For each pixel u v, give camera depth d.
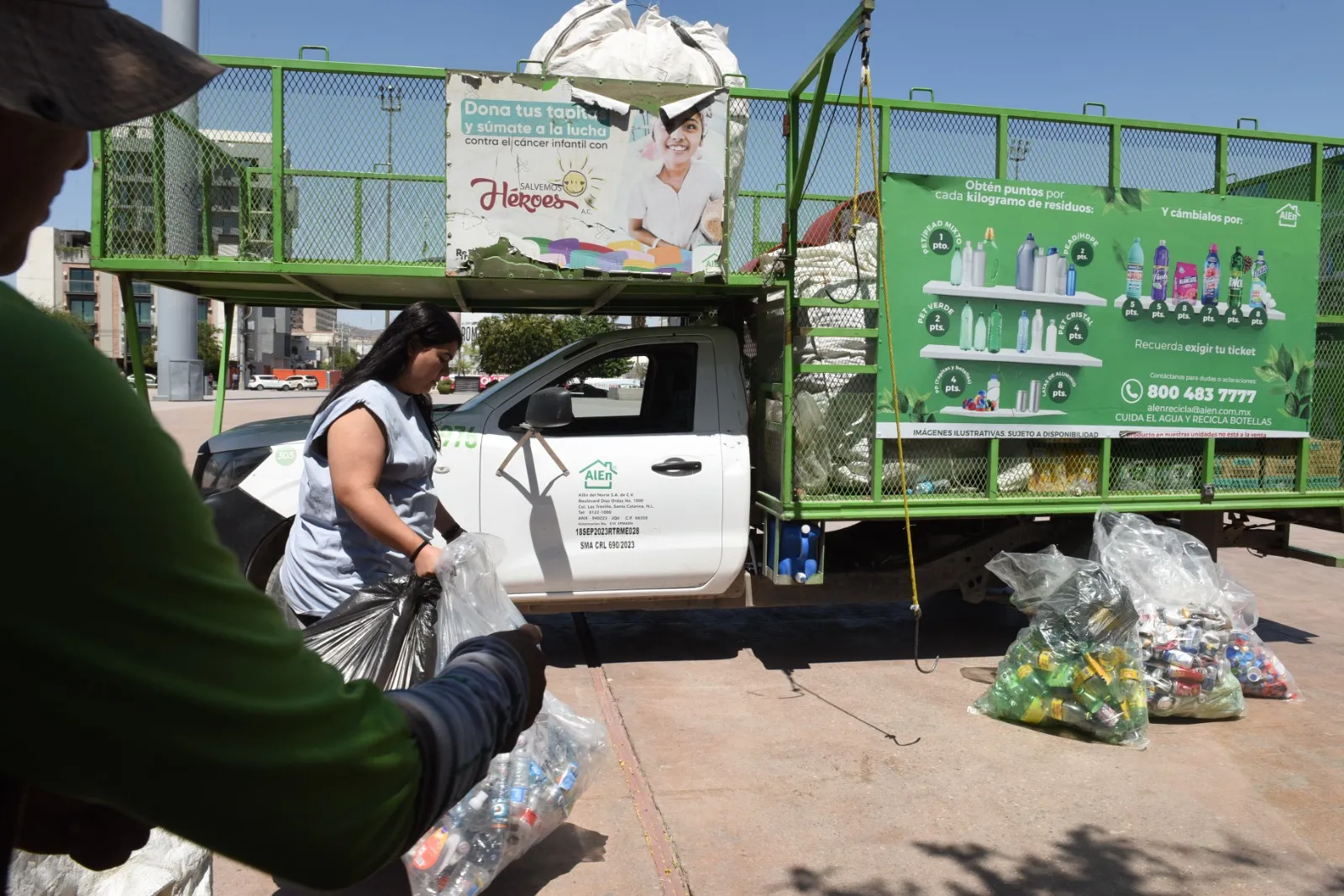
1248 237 5.53
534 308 6.20
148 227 4.95
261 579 4.95
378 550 2.98
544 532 5.11
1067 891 3.10
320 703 0.85
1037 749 4.25
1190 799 3.76
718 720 4.60
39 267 65.19
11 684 0.71
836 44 4.39
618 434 5.27
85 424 0.74
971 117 5.26
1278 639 6.10
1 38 0.78
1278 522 6.03
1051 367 5.31
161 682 0.74
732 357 5.41
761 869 3.23
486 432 5.14
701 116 4.81
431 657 2.67
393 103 4.89
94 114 0.82
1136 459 5.57
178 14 15.33
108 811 1.02
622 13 5.14
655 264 4.85
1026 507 5.38
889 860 3.29
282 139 4.84
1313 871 3.23
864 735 4.41
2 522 0.69
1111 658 4.32
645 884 3.14
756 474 5.68
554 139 4.73
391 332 2.97
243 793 0.78
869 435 5.23
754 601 5.51
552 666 5.46
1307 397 5.67
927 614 6.68
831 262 5.20
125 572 0.73
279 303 6.10
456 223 4.71
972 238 5.18
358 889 3.14
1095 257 5.33
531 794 3.01
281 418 5.55
